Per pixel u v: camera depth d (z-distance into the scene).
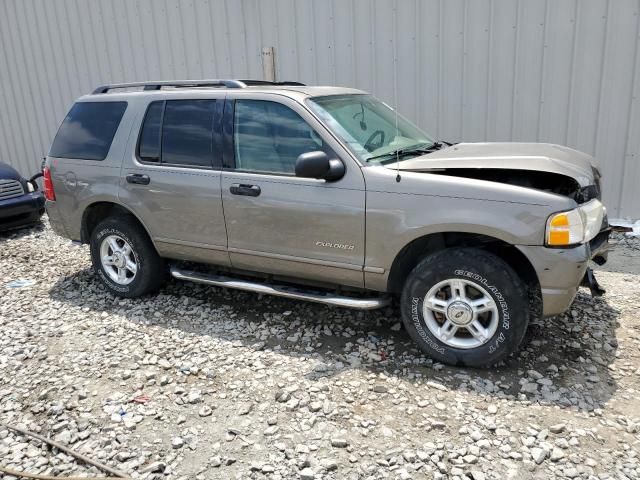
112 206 5.34
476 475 2.87
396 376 3.82
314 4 7.64
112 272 5.36
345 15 7.51
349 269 4.07
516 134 7.07
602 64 6.50
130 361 4.18
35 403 3.70
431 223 3.69
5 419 3.55
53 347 4.45
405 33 7.25
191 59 8.73
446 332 3.85
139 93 4.97
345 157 3.98
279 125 4.26
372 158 4.05
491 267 3.60
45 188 5.54
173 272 5.06
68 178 5.29
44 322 4.93
